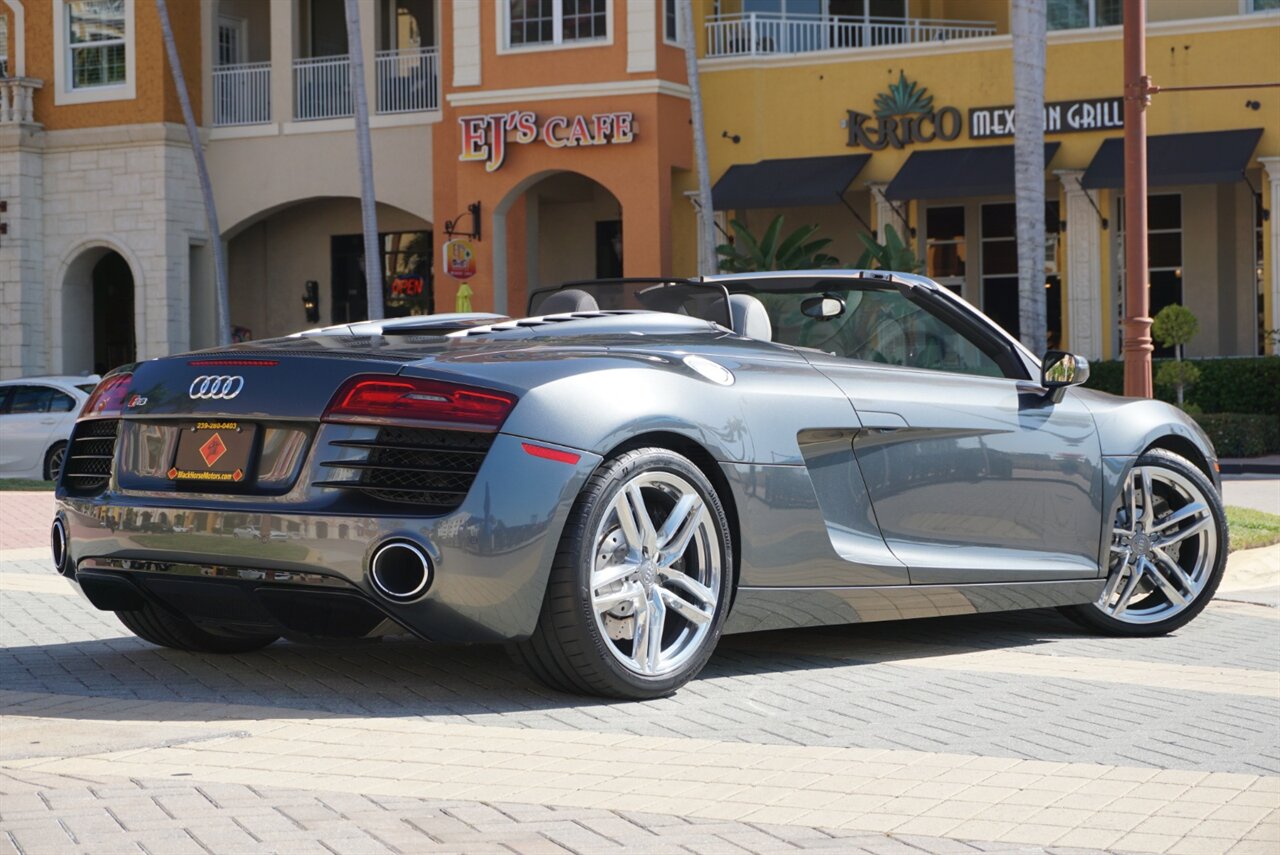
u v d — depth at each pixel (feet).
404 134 85.51
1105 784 12.42
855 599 17.02
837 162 75.92
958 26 84.17
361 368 14.58
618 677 14.96
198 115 89.20
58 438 61.16
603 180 76.79
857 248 80.74
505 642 14.76
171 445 15.49
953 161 73.31
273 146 88.28
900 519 17.53
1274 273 70.54
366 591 14.12
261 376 14.96
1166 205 76.38
